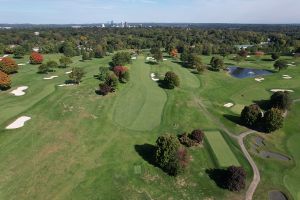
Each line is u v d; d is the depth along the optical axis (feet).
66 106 213.87
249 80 324.60
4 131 172.24
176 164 136.15
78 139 167.22
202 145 167.94
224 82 313.32
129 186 129.08
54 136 169.17
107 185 128.88
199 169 144.97
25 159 145.18
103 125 185.98
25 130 174.81
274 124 184.03
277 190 133.59
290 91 284.82
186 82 299.99
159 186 130.62
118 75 287.28
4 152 150.41
